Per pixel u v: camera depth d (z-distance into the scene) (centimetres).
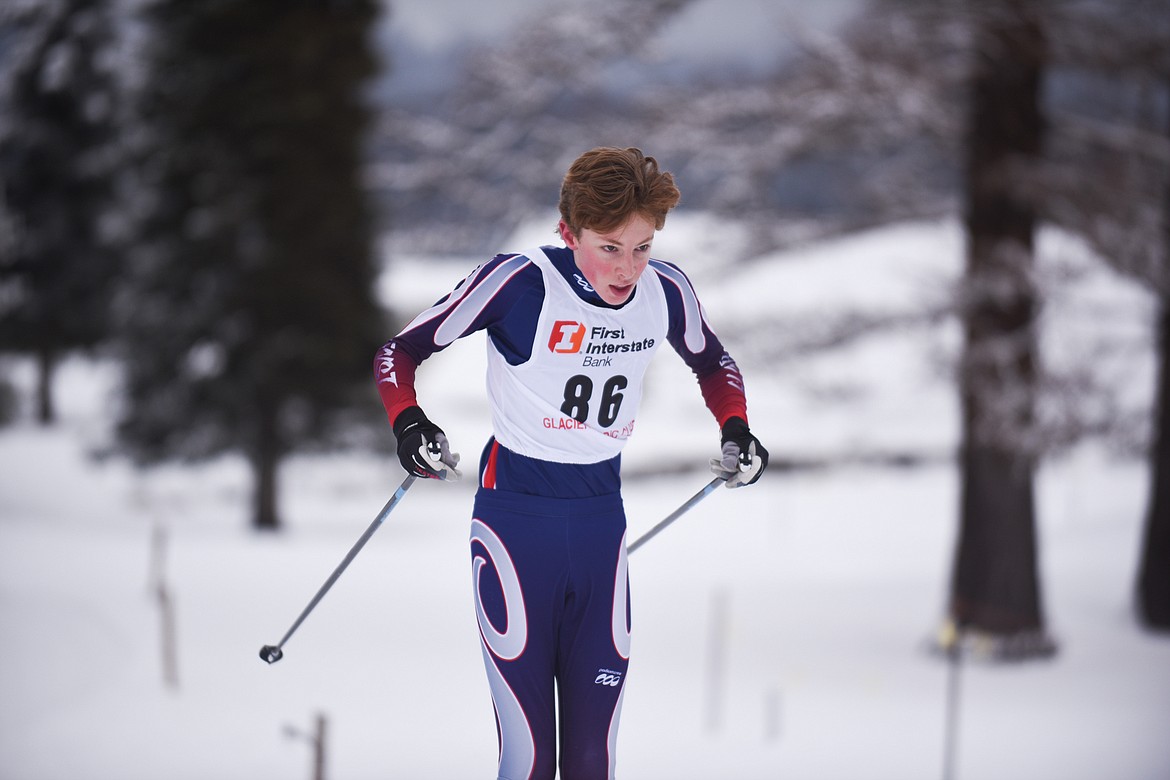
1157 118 4622
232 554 6606
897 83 4466
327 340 7600
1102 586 6406
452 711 3619
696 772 3288
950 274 4594
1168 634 5331
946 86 4566
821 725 3825
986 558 4869
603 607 1042
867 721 3888
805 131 4706
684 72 5188
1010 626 4838
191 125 7419
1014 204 4566
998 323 4512
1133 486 10581
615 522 1054
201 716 3350
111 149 11856
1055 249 4628
